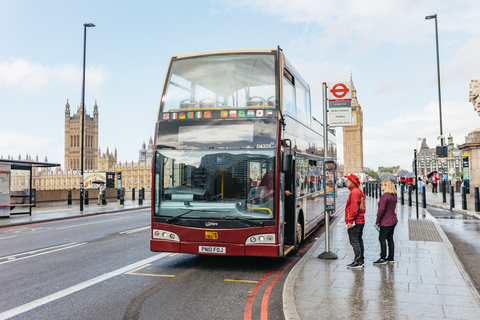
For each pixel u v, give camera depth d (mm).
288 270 8211
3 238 13391
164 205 8055
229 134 7977
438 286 6309
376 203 25969
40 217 20516
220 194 7805
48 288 6855
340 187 84000
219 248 7688
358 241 7648
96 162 192625
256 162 7777
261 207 7645
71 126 188625
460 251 9906
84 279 7449
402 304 5469
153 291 6668
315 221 12625
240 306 5883
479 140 30094
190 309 5754
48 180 153875
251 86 8250
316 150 13000
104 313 5594
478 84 31656
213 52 8672
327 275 7055
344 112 8812
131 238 12633
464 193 19516
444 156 29859
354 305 5445
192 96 8414
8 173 20172
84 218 20875
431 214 18266
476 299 5668
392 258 8000
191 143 8086
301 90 10750
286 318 5000
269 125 7926
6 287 6941
